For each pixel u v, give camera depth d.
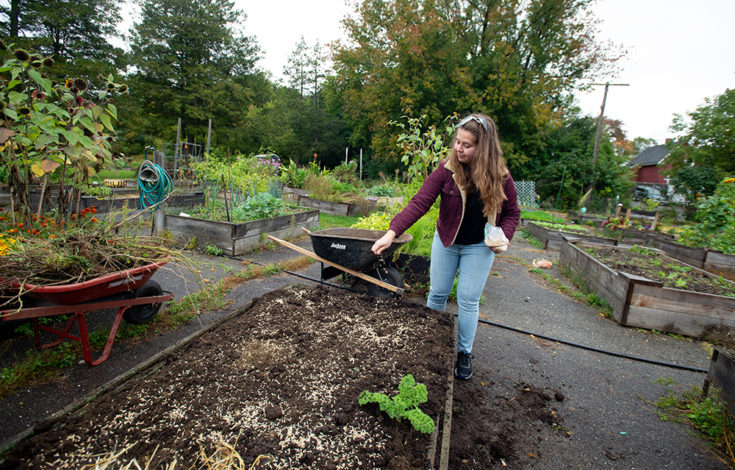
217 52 28.94
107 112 3.47
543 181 22.06
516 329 3.77
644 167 39.03
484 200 2.22
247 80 30.61
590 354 3.39
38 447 1.39
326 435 1.60
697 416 2.44
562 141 22.98
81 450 1.41
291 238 6.93
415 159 6.02
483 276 2.45
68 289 2.18
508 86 19.42
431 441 1.59
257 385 1.90
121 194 9.13
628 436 2.28
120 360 2.65
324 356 2.22
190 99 26.48
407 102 19.80
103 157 3.70
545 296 5.01
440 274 2.69
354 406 1.79
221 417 1.65
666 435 2.32
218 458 1.37
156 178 5.75
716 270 6.56
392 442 1.58
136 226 3.79
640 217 13.45
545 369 3.03
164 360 2.06
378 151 23.14
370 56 22.81
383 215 5.66
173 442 1.49
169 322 3.24
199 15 27.91
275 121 33.84
